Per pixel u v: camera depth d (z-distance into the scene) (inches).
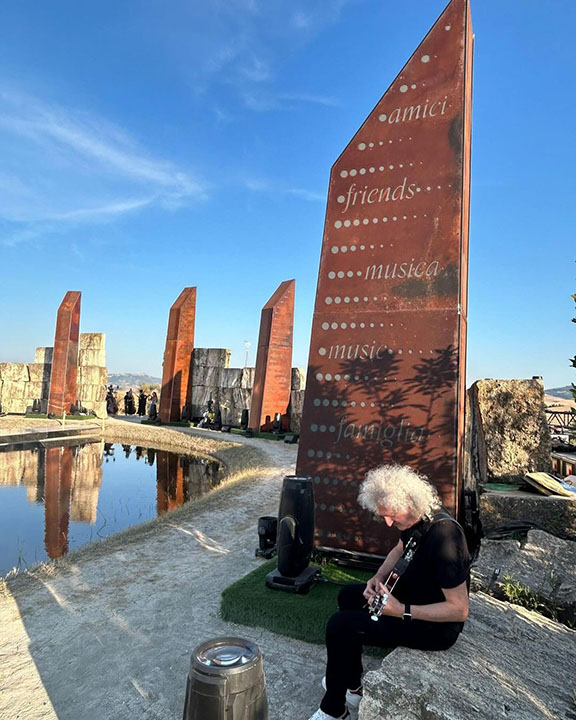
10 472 637.9
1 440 870.4
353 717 124.9
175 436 949.8
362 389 226.5
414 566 111.8
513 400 241.1
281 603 180.4
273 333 907.4
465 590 107.7
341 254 239.0
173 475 637.3
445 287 218.5
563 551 178.7
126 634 181.0
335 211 242.7
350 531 220.2
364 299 232.1
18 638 179.0
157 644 173.2
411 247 226.7
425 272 222.7
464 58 225.9
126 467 693.3
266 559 257.9
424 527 111.0
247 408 1056.2
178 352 1139.3
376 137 238.8
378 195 235.3
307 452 231.6
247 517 350.3
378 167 236.8
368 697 102.7
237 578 231.8
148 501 494.9
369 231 235.1
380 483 114.0
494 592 170.4
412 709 98.5
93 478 610.5
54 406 1182.9
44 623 190.5
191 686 89.4
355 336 231.5
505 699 100.3
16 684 150.6
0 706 139.9
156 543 291.3
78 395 1272.1
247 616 183.0
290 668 154.6
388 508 112.1
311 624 171.5
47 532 378.9
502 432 239.9
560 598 161.9
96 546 287.9
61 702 141.6
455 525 110.0
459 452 212.5
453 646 119.3
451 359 212.8
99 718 134.6
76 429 1013.2
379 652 157.5
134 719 134.0
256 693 90.0
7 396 1331.2
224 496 418.3
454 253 218.8
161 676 153.9
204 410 1131.3
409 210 229.0
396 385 220.7
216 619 189.2
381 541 214.2
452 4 229.6
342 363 231.9
